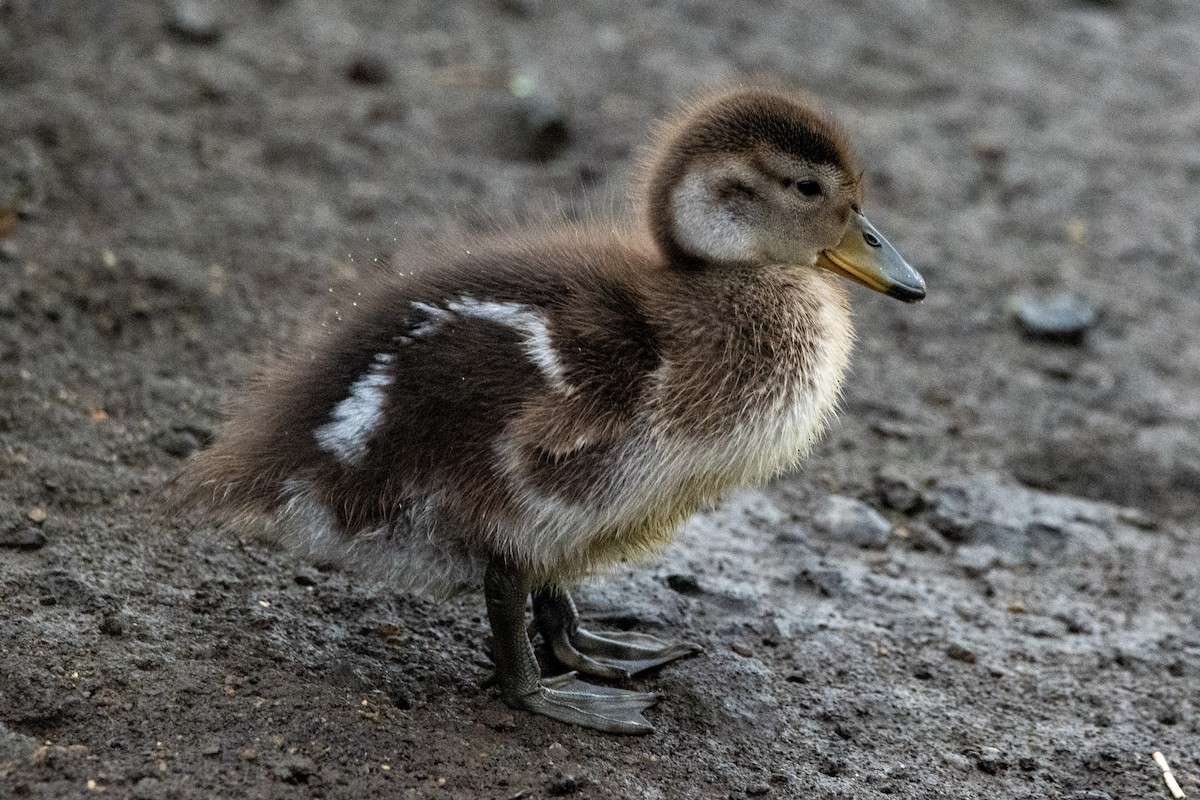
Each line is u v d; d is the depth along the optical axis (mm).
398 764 8172
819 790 8734
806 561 11312
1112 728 9812
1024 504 12727
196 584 9555
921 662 10281
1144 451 13695
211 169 15727
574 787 8211
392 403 8500
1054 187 18203
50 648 8562
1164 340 15570
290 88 17891
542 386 8414
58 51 17594
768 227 9477
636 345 8641
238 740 8102
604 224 10555
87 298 12938
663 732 9000
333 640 9320
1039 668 10438
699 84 19375
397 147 16891
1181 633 11086
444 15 20562
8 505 9922
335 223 15102
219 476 8891
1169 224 17656
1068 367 15008
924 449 13531
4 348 11961
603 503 8508
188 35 18500
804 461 13047
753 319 8969
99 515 10102
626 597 10383
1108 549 12242
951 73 20953
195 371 12438
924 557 11945
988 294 16062
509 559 8594
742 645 10047
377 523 8594
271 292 13719
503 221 14930
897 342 15203
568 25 20859
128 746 7953
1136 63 21875
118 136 15875
